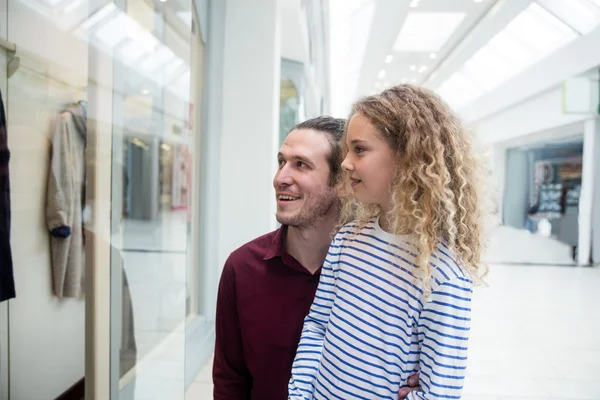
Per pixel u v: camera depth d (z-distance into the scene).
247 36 2.99
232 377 1.14
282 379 1.06
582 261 8.30
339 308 0.92
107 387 1.27
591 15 7.35
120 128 1.33
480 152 0.94
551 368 3.14
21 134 1.72
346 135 0.94
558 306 4.98
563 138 9.91
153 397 2.05
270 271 1.08
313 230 1.06
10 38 1.63
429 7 7.95
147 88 2.43
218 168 3.04
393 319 0.84
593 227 8.30
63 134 1.92
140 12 1.99
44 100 1.83
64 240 1.93
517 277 6.87
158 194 3.97
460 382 0.78
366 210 0.99
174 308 2.47
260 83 3.00
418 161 0.85
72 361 1.97
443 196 0.82
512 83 10.80
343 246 0.99
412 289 0.83
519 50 10.12
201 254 3.07
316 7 5.40
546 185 12.27
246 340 1.07
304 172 1.01
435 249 0.83
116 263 1.33
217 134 3.03
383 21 8.55
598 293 5.72
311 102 8.62
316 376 0.94
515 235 12.18
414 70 12.41
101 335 1.24
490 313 4.65
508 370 3.09
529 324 4.25
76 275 1.99
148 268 2.58
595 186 8.30
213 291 3.10
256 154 3.02
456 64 11.24
